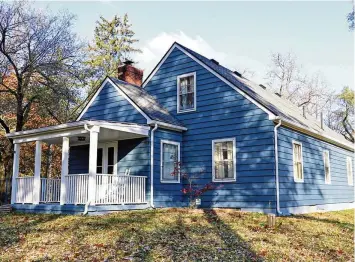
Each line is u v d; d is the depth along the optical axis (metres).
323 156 17.52
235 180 13.58
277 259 6.70
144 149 13.88
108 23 39.03
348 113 41.16
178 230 9.04
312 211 15.24
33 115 24.00
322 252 7.44
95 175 11.73
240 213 12.00
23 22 19.34
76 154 16.91
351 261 6.82
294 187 13.81
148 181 13.53
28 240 8.33
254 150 13.30
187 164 15.00
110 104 15.81
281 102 20.05
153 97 16.67
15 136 14.44
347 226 10.95
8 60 19.41
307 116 22.14
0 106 19.62
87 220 10.33
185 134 15.30
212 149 14.40
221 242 7.89
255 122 13.43
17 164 14.62
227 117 14.22
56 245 7.71
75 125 12.06
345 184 20.58
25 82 19.62
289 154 13.80
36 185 13.40
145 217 10.74
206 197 14.23
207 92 14.98
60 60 20.58
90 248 7.36
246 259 6.65
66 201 12.41
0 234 9.20
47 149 27.94
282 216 12.21
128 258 6.63
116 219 10.37
